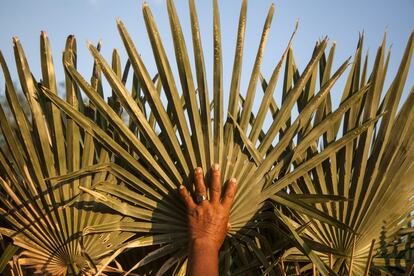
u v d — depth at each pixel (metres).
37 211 3.52
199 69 3.23
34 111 3.44
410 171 3.51
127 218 3.53
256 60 3.35
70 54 3.35
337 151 3.58
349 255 3.56
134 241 3.33
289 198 3.44
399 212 3.56
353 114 3.60
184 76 3.25
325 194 3.52
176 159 3.38
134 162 3.41
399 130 3.50
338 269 3.53
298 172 3.43
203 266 3.11
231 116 3.34
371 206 3.53
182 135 3.33
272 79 3.40
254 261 3.59
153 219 3.45
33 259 3.58
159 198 3.43
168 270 3.69
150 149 3.59
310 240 3.50
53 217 3.49
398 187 3.53
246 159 3.40
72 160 3.49
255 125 3.40
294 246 3.60
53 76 3.41
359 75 3.61
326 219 3.38
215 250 3.18
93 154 3.51
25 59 3.44
